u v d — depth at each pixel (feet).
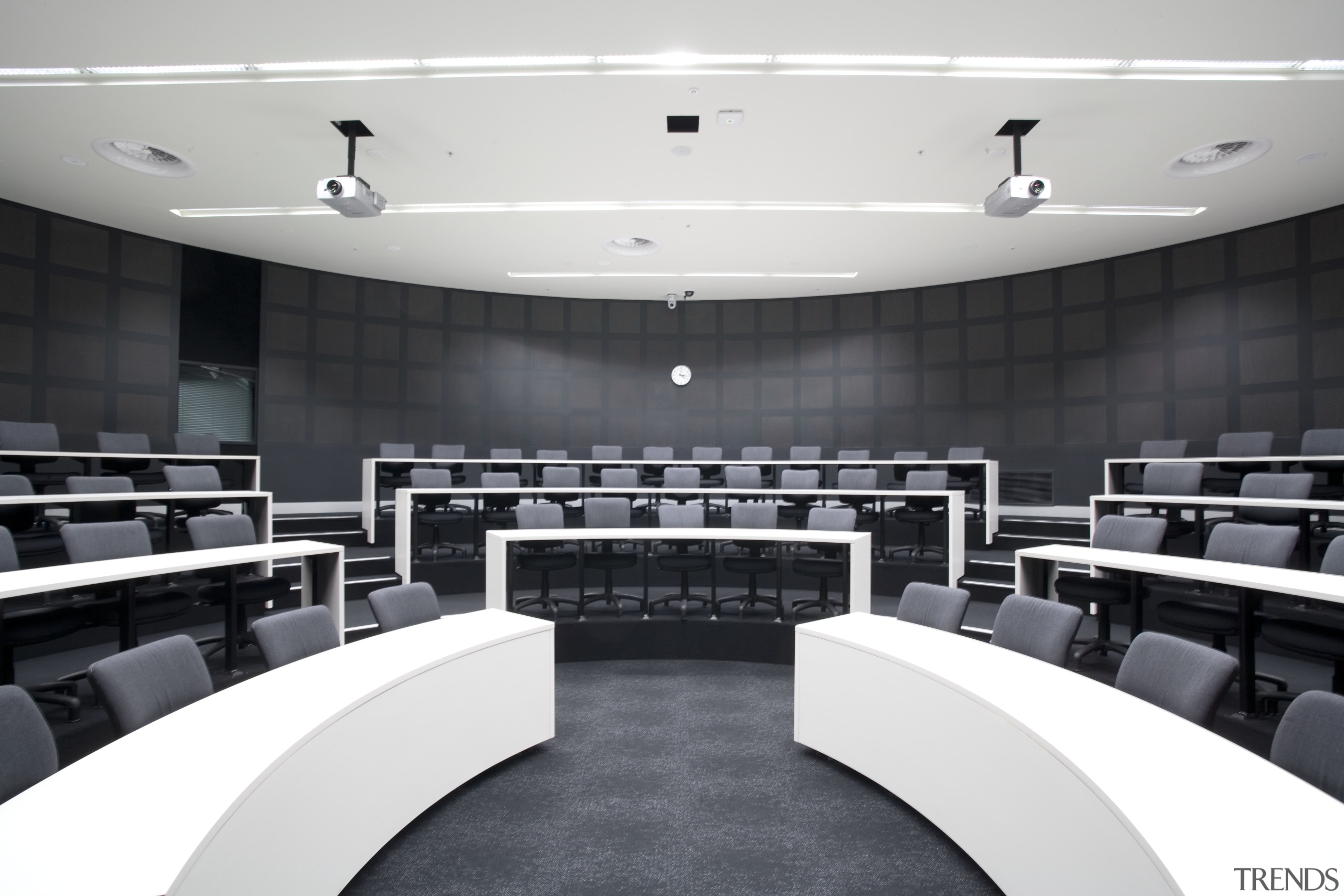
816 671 10.03
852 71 12.86
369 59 12.55
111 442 20.67
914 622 10.79
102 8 11.13
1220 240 23.15
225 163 16.98
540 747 10.78
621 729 11.57
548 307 32.07
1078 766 5.39
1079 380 26.45
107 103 14.14
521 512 16.93
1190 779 5.13
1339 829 4.45
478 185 18.33
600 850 7.91
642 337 32.76
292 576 18.65
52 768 5.27
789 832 8.29
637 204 19.71
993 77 13.05
